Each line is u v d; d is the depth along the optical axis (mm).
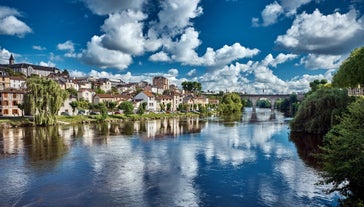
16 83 133500
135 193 22891
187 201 21266
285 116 131375
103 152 39781
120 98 143625
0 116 88438
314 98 57438
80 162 33500
